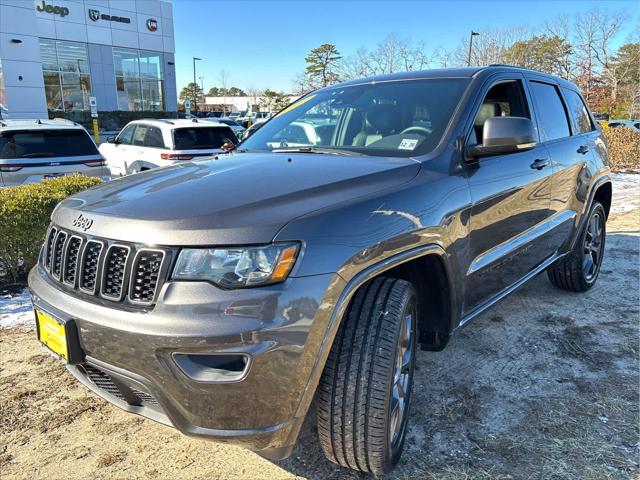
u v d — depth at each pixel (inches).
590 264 180.4
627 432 101.6
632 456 94.4
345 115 127.4
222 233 70.8
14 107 943.7
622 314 162.2
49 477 91.0
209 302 68.5
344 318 80.6
